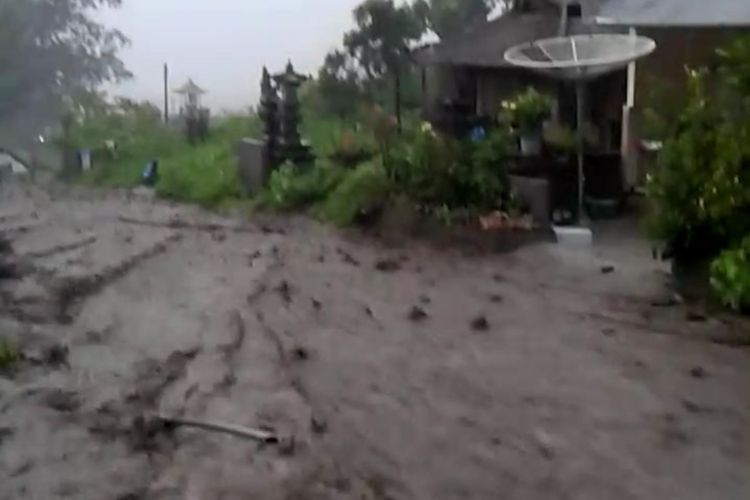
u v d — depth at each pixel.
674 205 11.09
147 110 29.80
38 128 31.81
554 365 9.11
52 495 6.88
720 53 11.02
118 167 25.42
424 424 7.86
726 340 9.55
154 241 16.28
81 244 16.19
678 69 14.48
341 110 23.41
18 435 7.91
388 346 9.90
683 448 7.25
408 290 12.10
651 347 9.48
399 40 22.48
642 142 14.84
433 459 7.21
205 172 21.81
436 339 10.06
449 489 6.74
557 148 14.72
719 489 6.62
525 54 14.56
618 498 6.54
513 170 14.98
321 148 20.69
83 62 33.50
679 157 11.01
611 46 14.01
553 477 6.87
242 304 11.77
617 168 15.19
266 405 8.39
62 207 20.83
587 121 16.48
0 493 6.91
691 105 11.07
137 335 10.65
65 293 12.62
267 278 13.10
